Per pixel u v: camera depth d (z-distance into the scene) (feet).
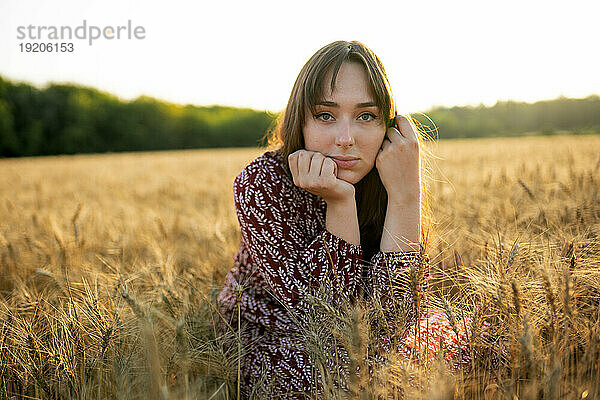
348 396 5.10
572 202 9.24
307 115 5.93
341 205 5.90
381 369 5.08
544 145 45.75
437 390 4.42
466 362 5.76
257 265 6.15
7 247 10.75
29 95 175.22
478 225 10.17
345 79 5.71
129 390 5.43
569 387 5.08
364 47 5.97
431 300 6.30
